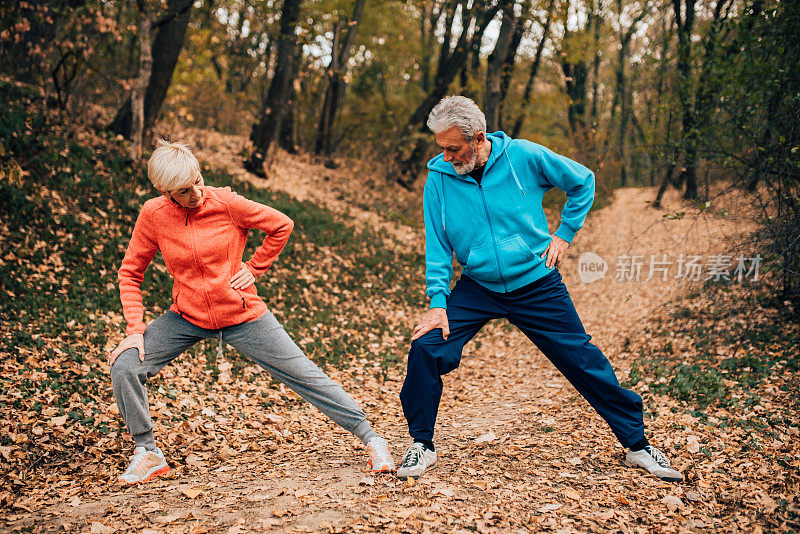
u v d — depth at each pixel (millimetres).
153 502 2684
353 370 6273
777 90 6074
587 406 4816
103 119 11211
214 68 18234
